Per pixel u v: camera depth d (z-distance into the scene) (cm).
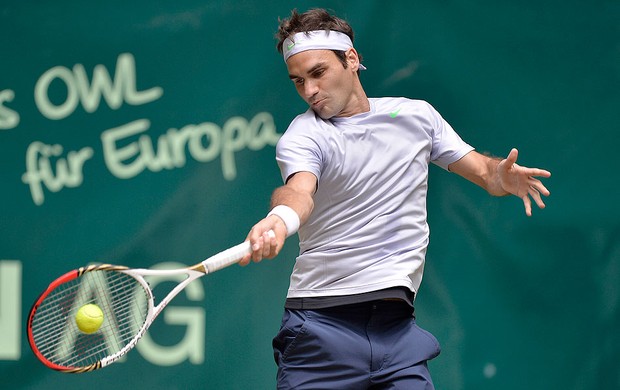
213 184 2106
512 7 2092
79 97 2145
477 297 2055
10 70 2159
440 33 2092
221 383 2067
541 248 2062
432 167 2077
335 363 1188
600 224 2059
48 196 2133
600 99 2078
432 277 2058
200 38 2127
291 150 1177
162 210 2106
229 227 2102
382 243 1196
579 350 2044
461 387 2039
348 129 1199
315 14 1215
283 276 2078
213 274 2078
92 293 1955
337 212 1196
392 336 1205
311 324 1194
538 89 2084
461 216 2067
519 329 2050
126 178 2122
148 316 1096
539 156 2077
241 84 2117
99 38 2147
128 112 2131
